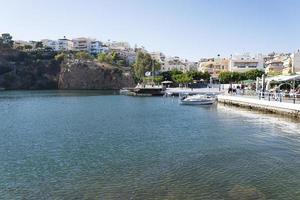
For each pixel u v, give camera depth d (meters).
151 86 125.88
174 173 21.34
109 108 71.00
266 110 52.53
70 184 19.64
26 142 32.62
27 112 63.97
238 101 63.69
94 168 22.84
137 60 180.88
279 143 30.09
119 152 27.59
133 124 45.31
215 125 42.62
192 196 17.45
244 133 35.88
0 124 46.50
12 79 190.38
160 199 17.19
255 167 22.44
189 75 142.38
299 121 42.69
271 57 182.75
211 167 22.58
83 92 150.38
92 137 35.09
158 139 33.50
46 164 24.12
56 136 35.97
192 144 30.58
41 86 193.88
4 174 21.73
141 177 20.66
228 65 177.62
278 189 18.25
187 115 55.47
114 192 18.25
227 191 18.05
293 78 51.75
